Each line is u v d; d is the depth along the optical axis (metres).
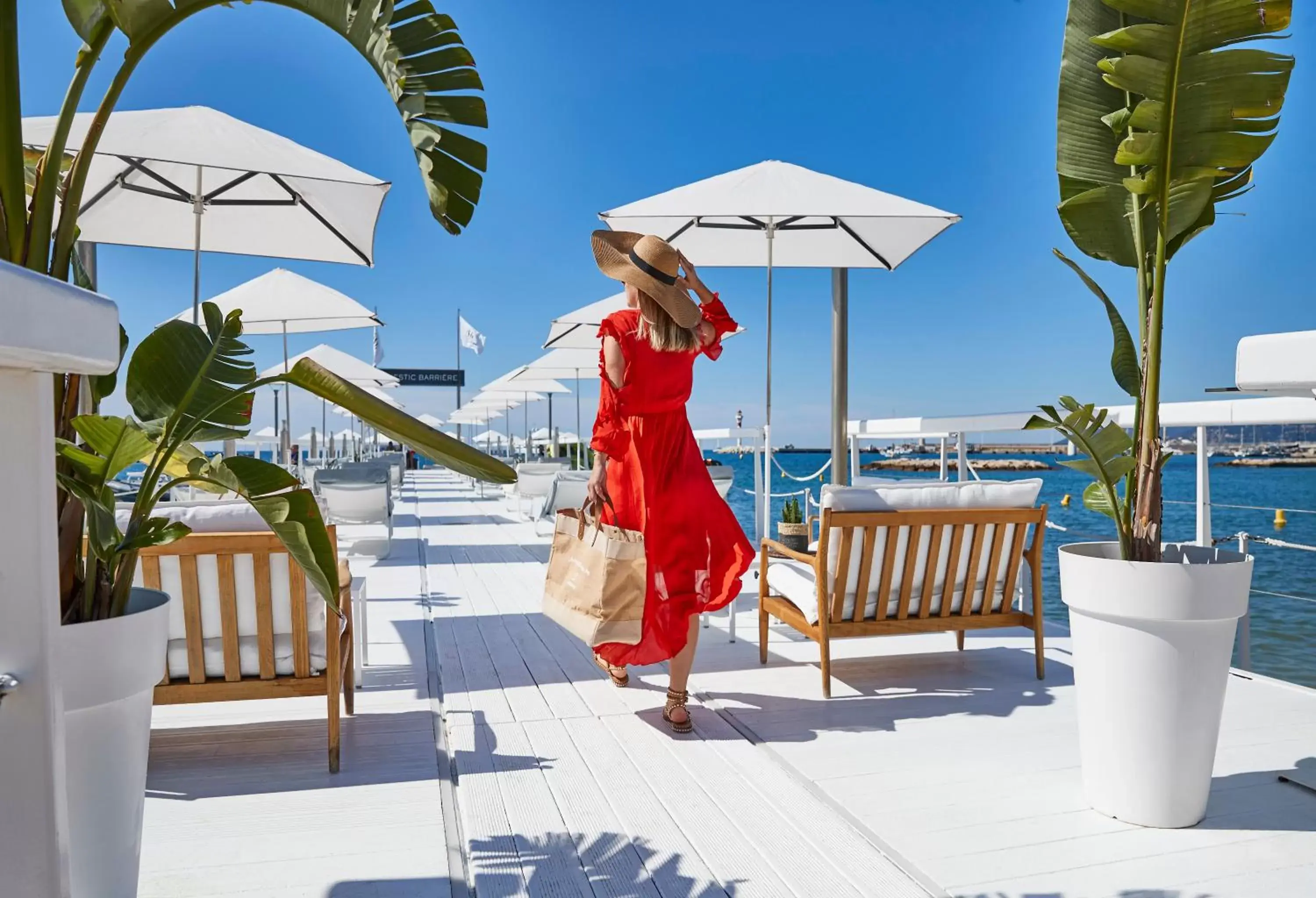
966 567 3.23
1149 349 2.03
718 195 4.21
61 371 0.62
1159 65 1.91
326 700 3.11
